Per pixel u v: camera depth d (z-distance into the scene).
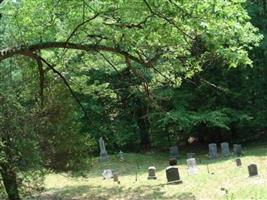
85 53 18.08
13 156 15.07
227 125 31.66
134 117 33.94
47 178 23.52
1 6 14.94
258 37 21.80
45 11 14.30
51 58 17.64
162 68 14.91
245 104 32.00
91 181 22.86
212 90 30.72
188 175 21.61
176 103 30.45
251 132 33.50
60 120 18.48
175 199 17.41
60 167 19.39
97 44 13.31
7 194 16.14
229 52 11.44
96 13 12.50
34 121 16.39
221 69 29.59
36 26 14.73
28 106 17.45
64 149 18.94
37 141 16.28
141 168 25.94
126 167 26.56
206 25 9.84
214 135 34.22
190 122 29.80
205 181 19.80
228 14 10.05
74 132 19.20
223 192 17.36
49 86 18.06
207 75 29.72
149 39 11.41
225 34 10.45
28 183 16.98
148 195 18.64
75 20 13.48
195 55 12.83
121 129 33.94
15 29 15.66
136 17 11.57
